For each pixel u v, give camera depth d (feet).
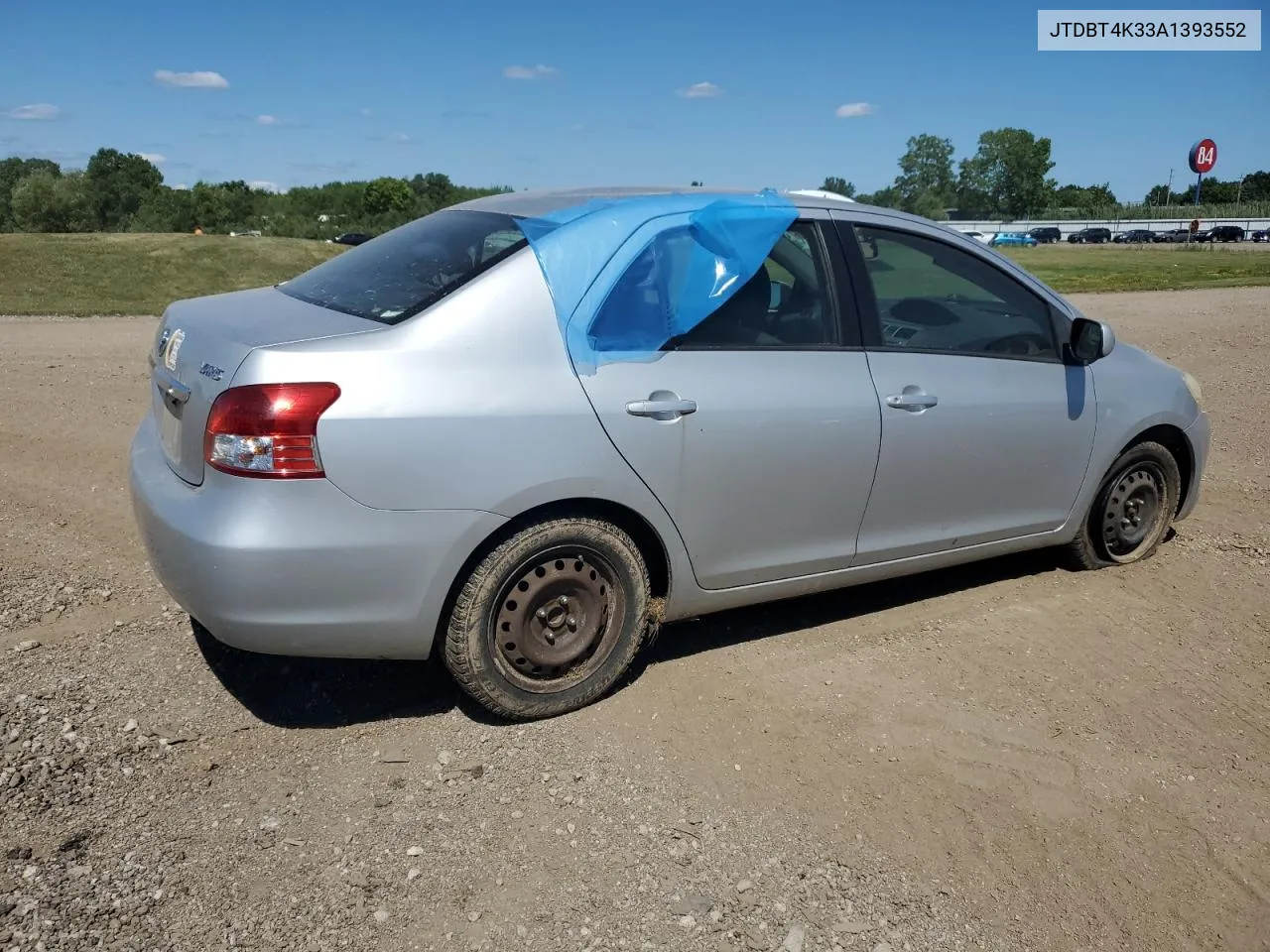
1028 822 10.32
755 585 12.87
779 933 8.65
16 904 8.38
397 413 10.02
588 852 9.48
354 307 11.21
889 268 13.58
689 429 11.58
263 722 11.36
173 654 12.78
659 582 12.49
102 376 31.73
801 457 12.45
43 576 15.05
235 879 8.89
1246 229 251.19
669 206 12.11
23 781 9.99
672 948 8.41
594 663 11.80
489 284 10.77
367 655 10.64
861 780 10.81
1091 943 8.84
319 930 8.37
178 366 11.14
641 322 11.47
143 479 11.19
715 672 12.90
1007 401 14.30
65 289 68.95
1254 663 13.84
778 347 12.39
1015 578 16.47
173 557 10.21
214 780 10.27
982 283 14.51
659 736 11.41
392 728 11.37
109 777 10.19
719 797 10.37
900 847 9.83
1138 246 222.48
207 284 75.77
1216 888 9.59
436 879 9.03
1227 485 22.25
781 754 11.19
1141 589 16.17
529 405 10.61
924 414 13.42
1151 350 42.01
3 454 21.83
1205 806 10.75
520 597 11.14
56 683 11.89
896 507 13.58
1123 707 12.59
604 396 11.05
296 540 9.83
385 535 10.12
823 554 13.15
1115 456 15.97
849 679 12.90
